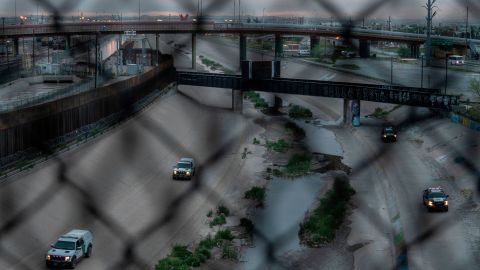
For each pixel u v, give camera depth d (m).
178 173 38.59
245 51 85.31
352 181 39.88
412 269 23.47
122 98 49.75
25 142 34.91
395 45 76.38
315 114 67.44
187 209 33.22
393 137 50.03
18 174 32.31
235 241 28.83
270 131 58.12
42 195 31.03
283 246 28.31
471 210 30.41
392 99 54.47
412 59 69.56
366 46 73.62
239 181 40.31
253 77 65.12
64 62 73.00
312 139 54.56
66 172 34.59
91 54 77.06
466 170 37.75
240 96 65.12
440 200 30.45
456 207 31.14
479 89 54.00
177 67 83.38
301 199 36.19
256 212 33.59
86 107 42.75
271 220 32.12
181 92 67.19
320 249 27.69
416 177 37.94
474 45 61.62
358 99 57.97
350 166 44.34
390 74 65.31
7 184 30.80
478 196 32.69
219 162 44.69
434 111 52.88
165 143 46.88
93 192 33.31
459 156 40.25
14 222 27.45
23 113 34.53
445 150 42.91
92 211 30.78
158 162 41.69
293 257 27.03
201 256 26.20
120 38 71.38
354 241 28.59
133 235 28.45
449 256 24.48
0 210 28.19
